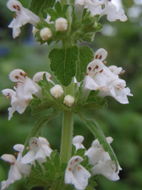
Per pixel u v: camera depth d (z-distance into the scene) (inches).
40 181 4.7
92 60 4.7
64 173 4.7
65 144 4.8
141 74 13.4
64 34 4.6
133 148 9.6
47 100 4.7
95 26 4.6
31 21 4.7
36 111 4.7
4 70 9.8
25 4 4.7
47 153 4.7
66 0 4.7
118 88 4.6
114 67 4.9
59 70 4.5
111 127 9.9
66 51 4.5
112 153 4.5
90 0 4.6
